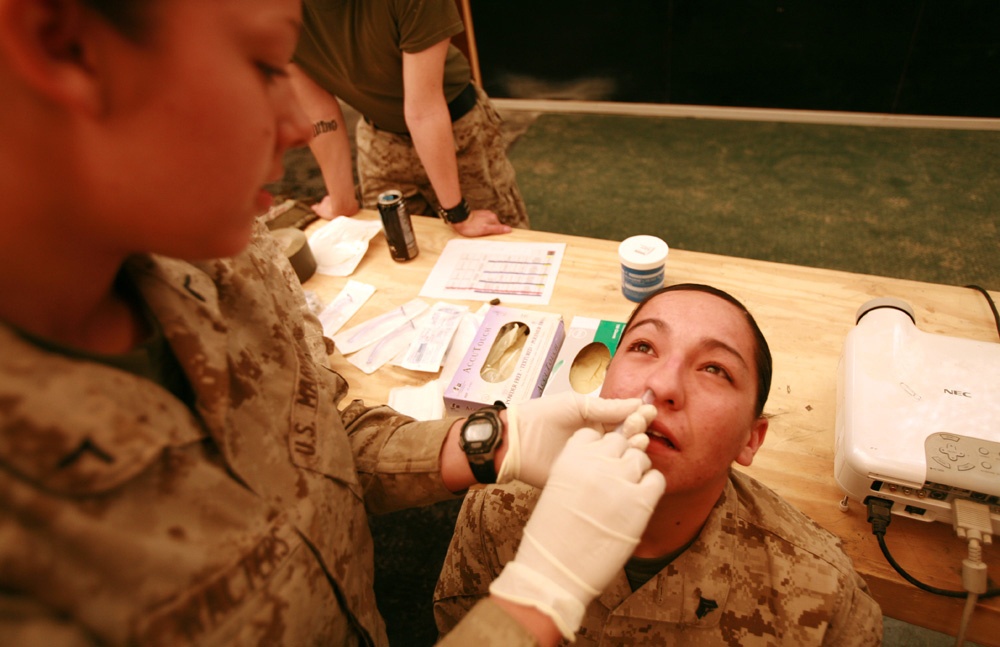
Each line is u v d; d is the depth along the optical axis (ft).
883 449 2.66
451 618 3.22
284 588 1.67
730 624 2.53
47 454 1.20
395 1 4.28
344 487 2.06
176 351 1.62
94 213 1.23
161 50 1.08
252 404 1.82
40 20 0.98
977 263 7.70
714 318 2.63
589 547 1.84
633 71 11.30
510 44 11.76
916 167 9.32
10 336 1.20
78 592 1.26
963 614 2.59
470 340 4.15
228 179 1.30
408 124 4.83
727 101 11.05
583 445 2.10
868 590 2.76
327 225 5.38
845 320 3.87
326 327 4.47
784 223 8.77
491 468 2.29
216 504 1.55
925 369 2.91
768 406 3.45
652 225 9.14
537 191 10.21
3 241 1.18
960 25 8.88
